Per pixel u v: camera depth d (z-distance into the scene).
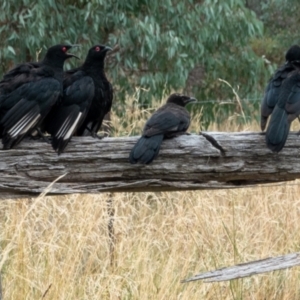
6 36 18.67
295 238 12.70
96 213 11.51
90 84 9.48
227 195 13.22
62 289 10.12
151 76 19.06
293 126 16.48
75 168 8.65
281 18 29.06
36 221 11.10
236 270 8.62
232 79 21.67
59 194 8.65
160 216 12.78
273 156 8.98
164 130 8.77
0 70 19.50
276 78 9.79
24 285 10.10
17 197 8.62
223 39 20.09
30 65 9.40
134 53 19.27
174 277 10.99
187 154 8.80
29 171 8.57
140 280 10.76
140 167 8.71
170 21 19.39
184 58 19.66
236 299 11.09
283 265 8.72
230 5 19.59
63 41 18.61
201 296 10.90
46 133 10.38
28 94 8.92
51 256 10.62
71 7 18.69
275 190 13.50
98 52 10.03
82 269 11.40
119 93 19.53
